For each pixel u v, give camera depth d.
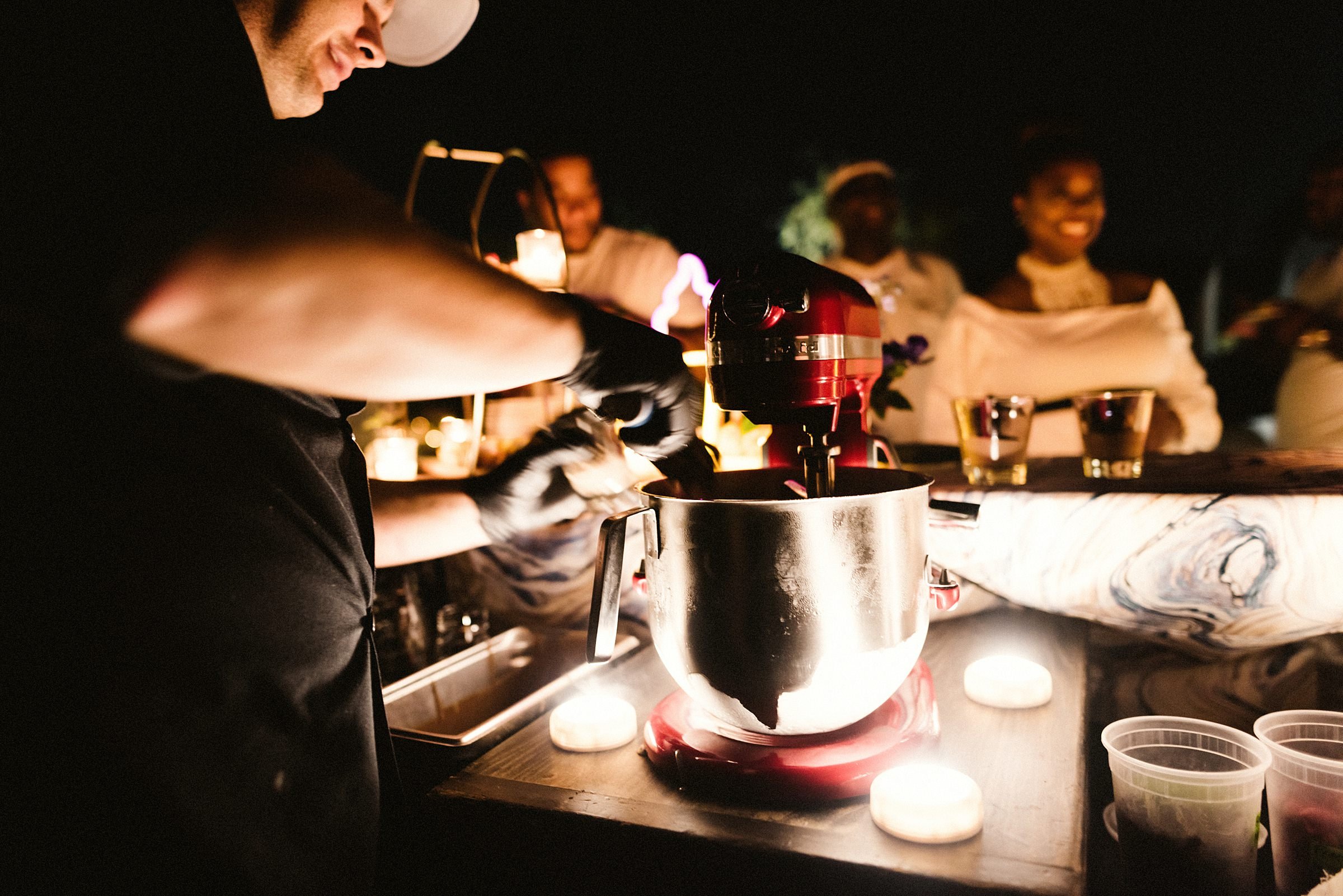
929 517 0.84
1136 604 0.98
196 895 0.52
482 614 1.32
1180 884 0.69
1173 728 0.81
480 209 1.35
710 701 0.68
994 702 0.85
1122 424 1.08
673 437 0.65
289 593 0.58
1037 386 2.21
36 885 0.49
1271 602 0.93
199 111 0.47
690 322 1.86
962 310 2.32
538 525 0.90
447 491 0.88
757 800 0.67
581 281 2.28
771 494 0.82
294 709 0.58
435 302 0.44
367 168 3.55
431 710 1.07
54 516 0.50
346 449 0.67
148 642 0.51
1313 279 2.14
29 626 0.49
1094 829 0.91
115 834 0.50
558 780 0.74
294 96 0.68
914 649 0.68
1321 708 1.02
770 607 0.62
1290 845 0.72
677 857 0.63
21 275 0.43
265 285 0.40
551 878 0.68
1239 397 2.69
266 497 0.56
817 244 4.65
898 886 0.57
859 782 0.67
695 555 0.64
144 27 0.47
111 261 0.41
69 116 0.44
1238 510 0.92
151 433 0.51
